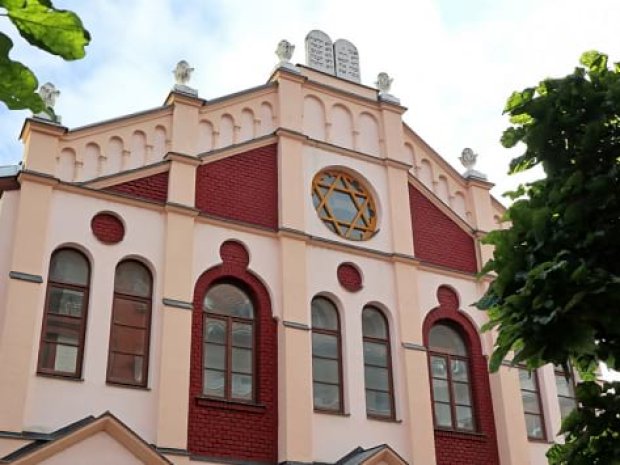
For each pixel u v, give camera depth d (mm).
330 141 18859
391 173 19188
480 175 20719
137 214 15648
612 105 8859
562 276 7938
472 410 17906
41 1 3033
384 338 17484
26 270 14039
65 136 15578
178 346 14766
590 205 8406
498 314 8539
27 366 13352
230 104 17844
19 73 3189
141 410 14078
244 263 16406
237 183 17094
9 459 12500
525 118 9484
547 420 18562
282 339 15953
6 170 15352
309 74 19484
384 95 20094
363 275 17672
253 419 15117
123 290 15031
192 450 14281
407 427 16594
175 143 16625
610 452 8344
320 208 18000
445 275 18891
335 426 15844
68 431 12773
